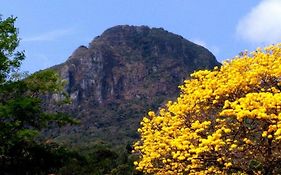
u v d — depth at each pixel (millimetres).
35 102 21359
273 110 14102
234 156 14594
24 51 23250
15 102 20594
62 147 24031
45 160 22906
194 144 15047
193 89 17359
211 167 14812
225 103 14555
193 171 15352
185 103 17219
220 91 16125
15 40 22922
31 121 21734
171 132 16188
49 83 23688
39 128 22453
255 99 14195
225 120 15156
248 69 17281
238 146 14656
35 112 21562
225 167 14734
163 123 17203
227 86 16094
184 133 15398
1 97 22828
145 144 16750
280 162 14625
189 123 16547
